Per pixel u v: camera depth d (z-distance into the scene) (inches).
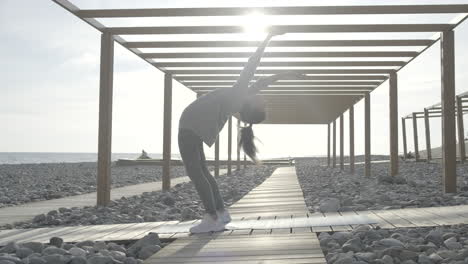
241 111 166.7
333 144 823.7
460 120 628.7
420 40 289.7
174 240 150.0
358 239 136.3
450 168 279.1
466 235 145.8
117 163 1122.0
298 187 376.5
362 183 414.6
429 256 122.4
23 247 141.2
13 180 612.7
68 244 149.1
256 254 121.6
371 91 484.1
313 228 159.0
